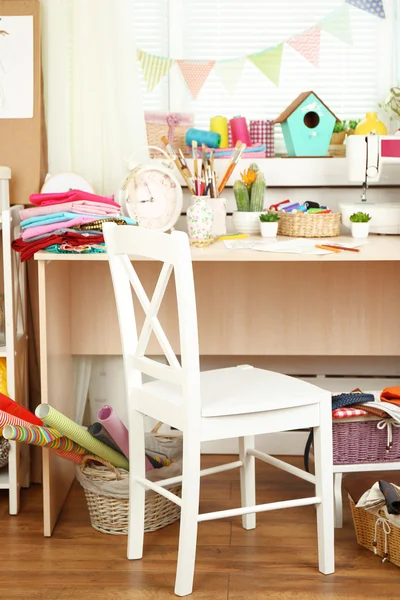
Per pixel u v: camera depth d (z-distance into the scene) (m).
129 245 2.12
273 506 2.12
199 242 2.51
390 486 2.20
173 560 2.28
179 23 3.01
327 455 2.15
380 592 2.10
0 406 2.50
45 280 2.40
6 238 2.48
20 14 2.77
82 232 2.37
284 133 2.97
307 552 2.32
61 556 2.31
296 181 2.92
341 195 2.98
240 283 2.93
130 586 2.14
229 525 2.50
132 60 2.80
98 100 2.79
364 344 2.95
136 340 2.23
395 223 2.72
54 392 2.54
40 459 2.86
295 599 2.06
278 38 3.01
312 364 3.09
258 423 2.07
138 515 2.26
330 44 3.01
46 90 2.80
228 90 3.03
